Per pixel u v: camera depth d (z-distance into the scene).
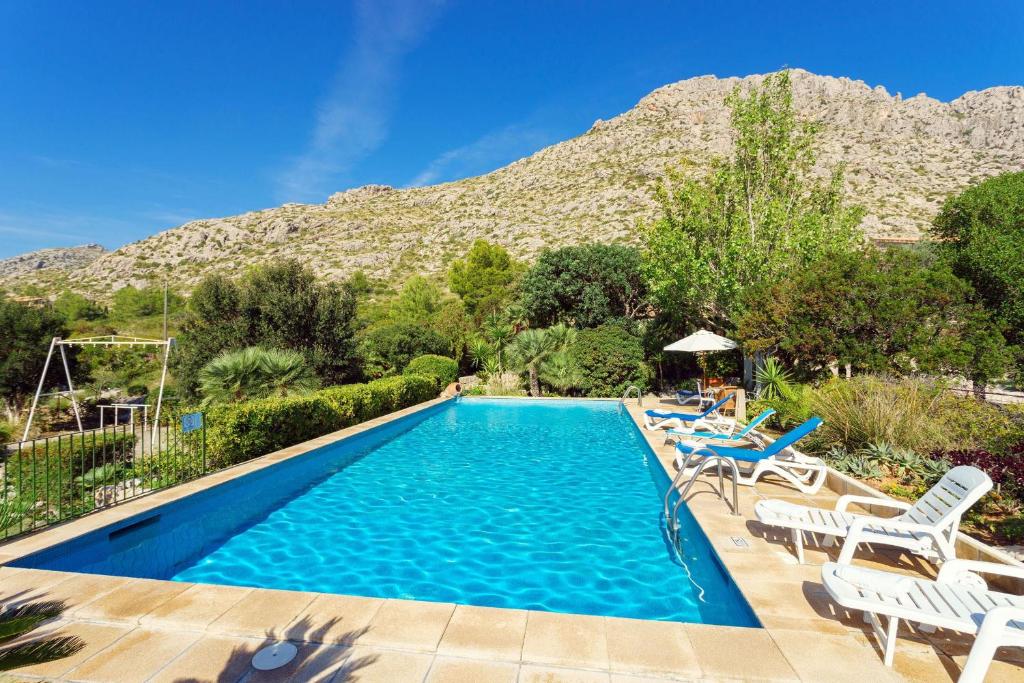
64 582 3.79
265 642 2.99
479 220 88.00
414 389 15.72
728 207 16.23
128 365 22.53
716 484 6.60
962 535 3.91
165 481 6.68
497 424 13.88
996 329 11.87
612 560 5.02
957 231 16.31
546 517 6.27
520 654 2.85
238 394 11.96
